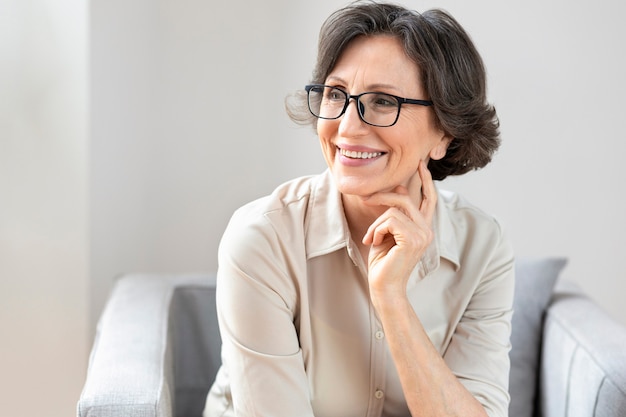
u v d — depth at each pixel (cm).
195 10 326
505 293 207
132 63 321
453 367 196
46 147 310
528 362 262
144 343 220
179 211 337
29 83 306
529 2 326
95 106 313
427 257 196
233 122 333
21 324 318
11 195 311
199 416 266
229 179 337
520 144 332
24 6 302
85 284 318
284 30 329
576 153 333
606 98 329
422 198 201
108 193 324
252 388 182
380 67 175
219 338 267
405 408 198
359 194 181
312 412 186
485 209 336
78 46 305
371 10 179
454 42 180
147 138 329
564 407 237
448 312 201
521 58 328
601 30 326
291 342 185
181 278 273
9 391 321
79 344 321
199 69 329
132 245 333
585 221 336
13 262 315
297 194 198
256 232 187
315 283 194
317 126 185
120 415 184
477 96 186
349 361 194
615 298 339
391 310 182
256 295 183
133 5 318
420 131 180
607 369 215
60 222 314
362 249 196
